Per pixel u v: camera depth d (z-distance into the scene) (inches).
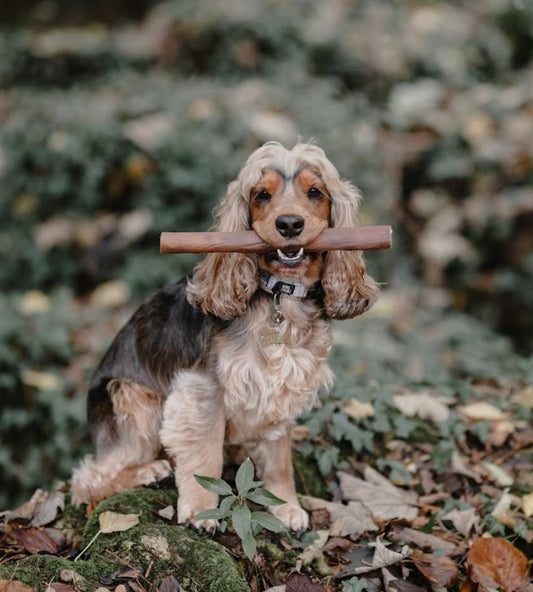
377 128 334.3
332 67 370.6
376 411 171.0
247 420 136.8
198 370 134.5
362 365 218.2
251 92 303.3
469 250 313.7
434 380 190.5
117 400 147.8
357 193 141.5
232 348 131.7
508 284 307.4
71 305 268.7
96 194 291.4
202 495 132.6
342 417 166.4
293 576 125.2
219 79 346.0
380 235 125.3
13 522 145.0
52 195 293.9
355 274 137.3
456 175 326.0
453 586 126.7
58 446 213.8
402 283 318.3
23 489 213.2
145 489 142.1
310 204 131.3
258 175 132.6
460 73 372.2
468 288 317.7
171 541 125.3
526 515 143.9
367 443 163.2
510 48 404.2
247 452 150.9
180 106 295.0
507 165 315.3
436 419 171.6
